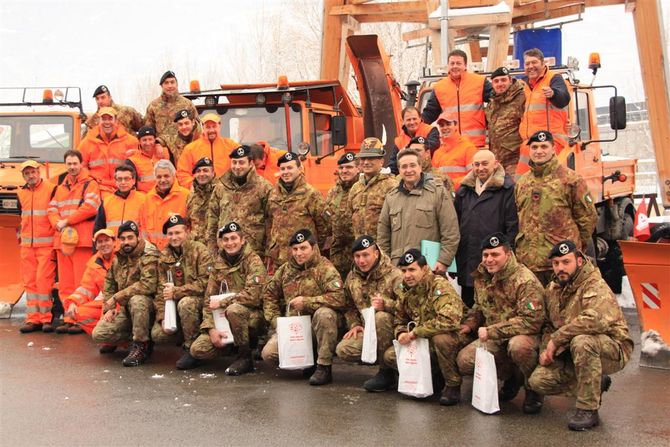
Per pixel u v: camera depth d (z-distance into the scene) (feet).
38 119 40.52
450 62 31.71
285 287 26.53
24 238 35.06
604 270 42.14
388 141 40.65
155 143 35.22
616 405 22.76
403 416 21.91
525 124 30.12
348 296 25.93
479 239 25.99
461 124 31.73
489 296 23.07
